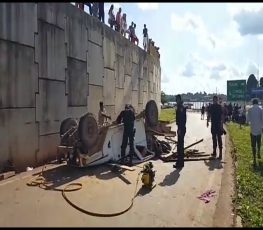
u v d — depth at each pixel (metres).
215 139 10.34
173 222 4.71
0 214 5.02
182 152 8.92
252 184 6.83
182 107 8.98
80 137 8.28
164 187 6.68
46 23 9.45
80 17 11.62
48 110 9.56
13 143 8.06
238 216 4.97
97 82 13.27
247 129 21.36
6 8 7.83
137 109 20.56
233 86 29.00
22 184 6.86
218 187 6.68
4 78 7.77
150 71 25.03
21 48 8.34
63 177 7.54
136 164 9.23
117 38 16.06
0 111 7.63
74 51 11.16
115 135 9.40
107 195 6.07
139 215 5.01
